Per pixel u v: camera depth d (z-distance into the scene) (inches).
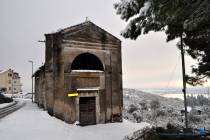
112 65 822.5
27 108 1055.6
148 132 508.7
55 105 761.0
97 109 775.1
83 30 764.0
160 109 2215.8
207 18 273.6
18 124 630.5
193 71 558.9
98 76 785.6
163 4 280.7
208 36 442.6
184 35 543.8
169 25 400.8
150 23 388.2
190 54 557.0
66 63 725.9
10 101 1696.6
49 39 818.2
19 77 3297.2
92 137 568.1
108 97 801.6
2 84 2893.7
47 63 826.2
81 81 748.6
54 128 617.0
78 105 737.0
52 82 789.2
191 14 279.9
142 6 347.9
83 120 753.0
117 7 372.2
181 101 3794.3
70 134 576.7
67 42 733.9
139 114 1772.9
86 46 767.7
